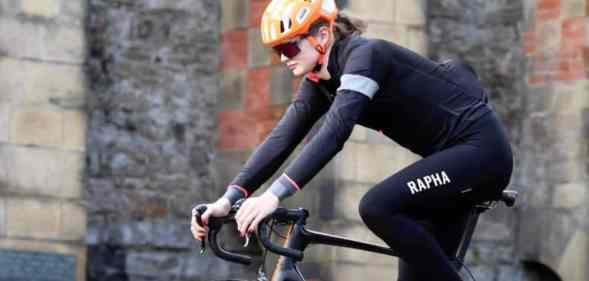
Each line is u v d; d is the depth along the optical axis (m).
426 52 18.12
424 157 10.00
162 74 18.89
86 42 17.30
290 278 9.55
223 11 19.03
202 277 19.00
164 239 18.84
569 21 19.17
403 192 9.66
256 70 18.52
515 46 19.89
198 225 9.67
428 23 19.55
